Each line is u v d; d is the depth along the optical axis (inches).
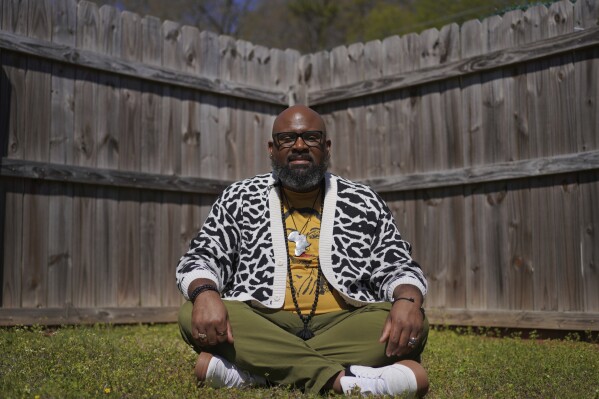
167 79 271.0
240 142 295.7
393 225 144.3
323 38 800.3
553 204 243.0
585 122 236.5
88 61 249.3
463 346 209.2
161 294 268.2
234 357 128.0
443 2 631.8
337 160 301.6
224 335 123.7
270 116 307.0
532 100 249.6
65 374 135.5
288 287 137.5
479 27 264.1
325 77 305.9
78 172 244.8
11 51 232.5
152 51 270.5
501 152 256.4
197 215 281.6
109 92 257.8
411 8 766.5
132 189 262.4
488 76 261.0
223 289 140.7
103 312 248.2
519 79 253.3
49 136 240.8
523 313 245.0
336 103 302.8
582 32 235.9
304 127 140.2
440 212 271.9
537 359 176.7
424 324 126.8
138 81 266.1
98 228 252.4
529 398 130.0
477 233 261.4
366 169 292.8
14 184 232.4
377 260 140.4
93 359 155.9
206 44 286.7
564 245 239.6
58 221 242.2
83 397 114.1
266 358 127.0
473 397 127.0
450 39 271.1
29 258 234.4
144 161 265.9
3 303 227.9
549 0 307.3
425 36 277.7
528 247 248.1
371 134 292.2
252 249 140.3
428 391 128.6
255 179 147.6
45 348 164.9
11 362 147.4
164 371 139.6
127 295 258.5
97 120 253.8
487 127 260.4
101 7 257.3
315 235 141.3
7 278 229.0
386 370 123.4
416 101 279.7
